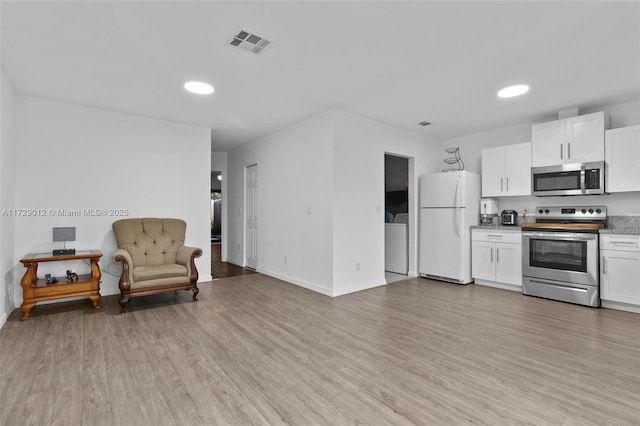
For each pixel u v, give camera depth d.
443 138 5.30
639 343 2.49
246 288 4.28
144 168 4.12
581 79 3.01
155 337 2.62
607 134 3.49
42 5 1.91
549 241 3.75
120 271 3.93
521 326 2.87
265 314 3.21
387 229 5.47
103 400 1.74
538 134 4.01
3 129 2.87
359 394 1.81
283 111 3.93
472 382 1.93
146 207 4.13
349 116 4.05
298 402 1.73
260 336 2.65
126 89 3.22
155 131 4.21
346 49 2.45
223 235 6.65
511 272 4.12
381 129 4.45
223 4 1.91
